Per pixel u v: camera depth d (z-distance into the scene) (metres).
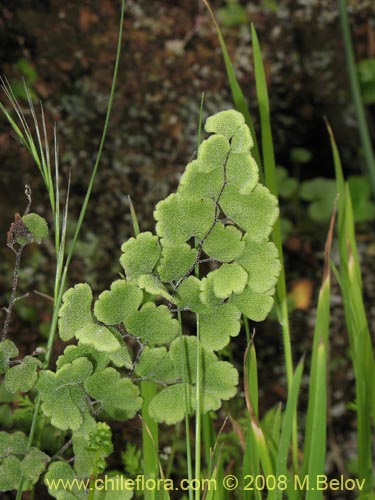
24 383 0.29
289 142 1.20
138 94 1.14
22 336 0.90
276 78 1.24
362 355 0.34
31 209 0.98
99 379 0.29
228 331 0.30
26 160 1.00
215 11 1.25
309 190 1.14
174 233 0.29
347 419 1.01
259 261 0.29
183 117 1.14
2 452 0.30
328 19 1.28
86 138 1.07
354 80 0.40
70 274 0.97
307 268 1.10
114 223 1.03
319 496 0.30
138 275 0.29
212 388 0.30
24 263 0.95
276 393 0.99
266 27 1.26
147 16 1.21
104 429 0.29
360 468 0.35
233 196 0.28
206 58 1.20
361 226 1.11
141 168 1.08
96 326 0.29
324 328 0.31
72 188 1.02
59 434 0.40
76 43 1.14
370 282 1.08
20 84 1.06
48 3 1.15
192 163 0.28
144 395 0.31
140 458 0.45
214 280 0.29
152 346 0.30
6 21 1.10
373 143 1.20
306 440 0.33
